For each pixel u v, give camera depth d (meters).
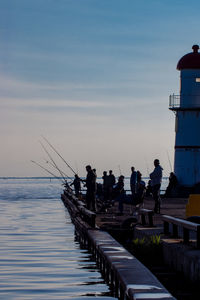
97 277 13.42
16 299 11.10
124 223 19.95
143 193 24.91
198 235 12.88
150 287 9.48
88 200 28.14
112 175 35.22
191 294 11.02
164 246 14.60
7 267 14.82
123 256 12.87
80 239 20.91
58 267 14.82
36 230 24.55
